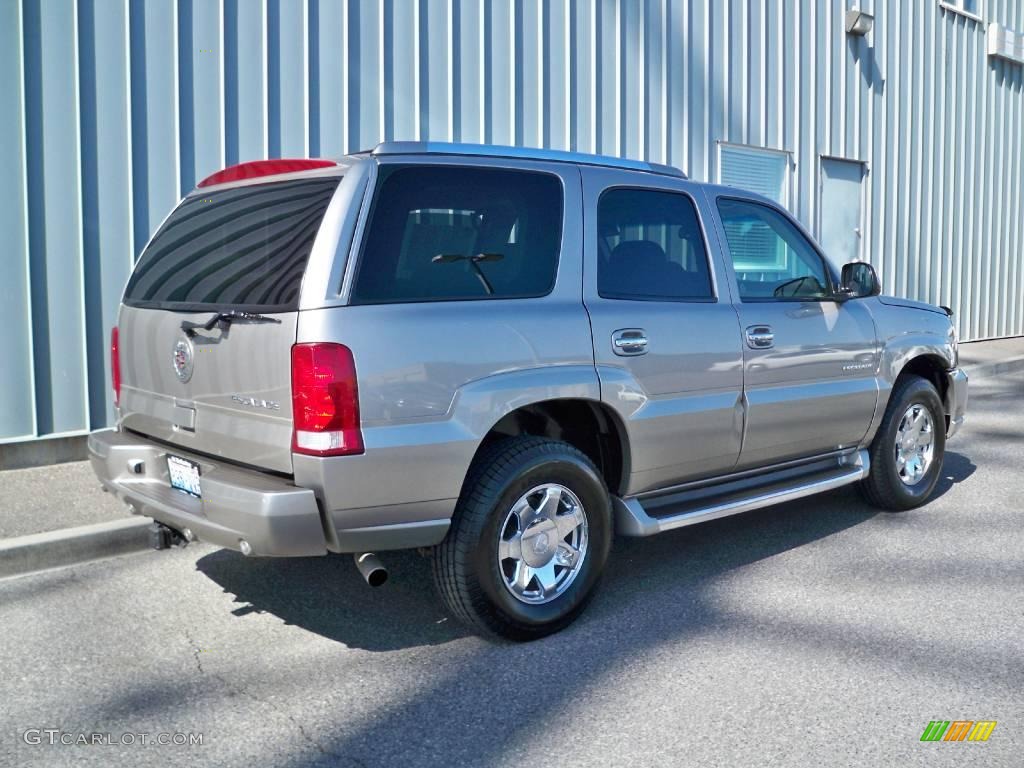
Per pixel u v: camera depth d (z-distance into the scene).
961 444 8.01
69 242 6.48
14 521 5.18
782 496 4.86
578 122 9.42
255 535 3.38
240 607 4.39
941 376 6.14
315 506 3.38
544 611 3.95
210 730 3.28
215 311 3.77
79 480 6.08
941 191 14.33
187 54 6.87
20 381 6.37
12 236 6.27
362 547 3.53
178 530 4.01
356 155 3.83
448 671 3.72
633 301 4.29
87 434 6.66
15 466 6.39
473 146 4.02
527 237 4.03
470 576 3.73
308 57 7.45
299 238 3.58
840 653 3.83
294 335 3.40
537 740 3.19
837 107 12.40
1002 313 15.83
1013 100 15.70
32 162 6.30
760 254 5.03
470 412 3.65
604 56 9.61
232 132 7.13
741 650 3.87
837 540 5.33
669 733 3.22
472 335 3.70
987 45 14.89
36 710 3.42
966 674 3.64
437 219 3.77
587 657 3.83
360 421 3.41
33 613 4.31
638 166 4.59
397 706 3.44
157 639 4.04
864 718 3.31
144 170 6.76
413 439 3.51
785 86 11.65
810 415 5.04
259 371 3.52
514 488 3.79
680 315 4.43
